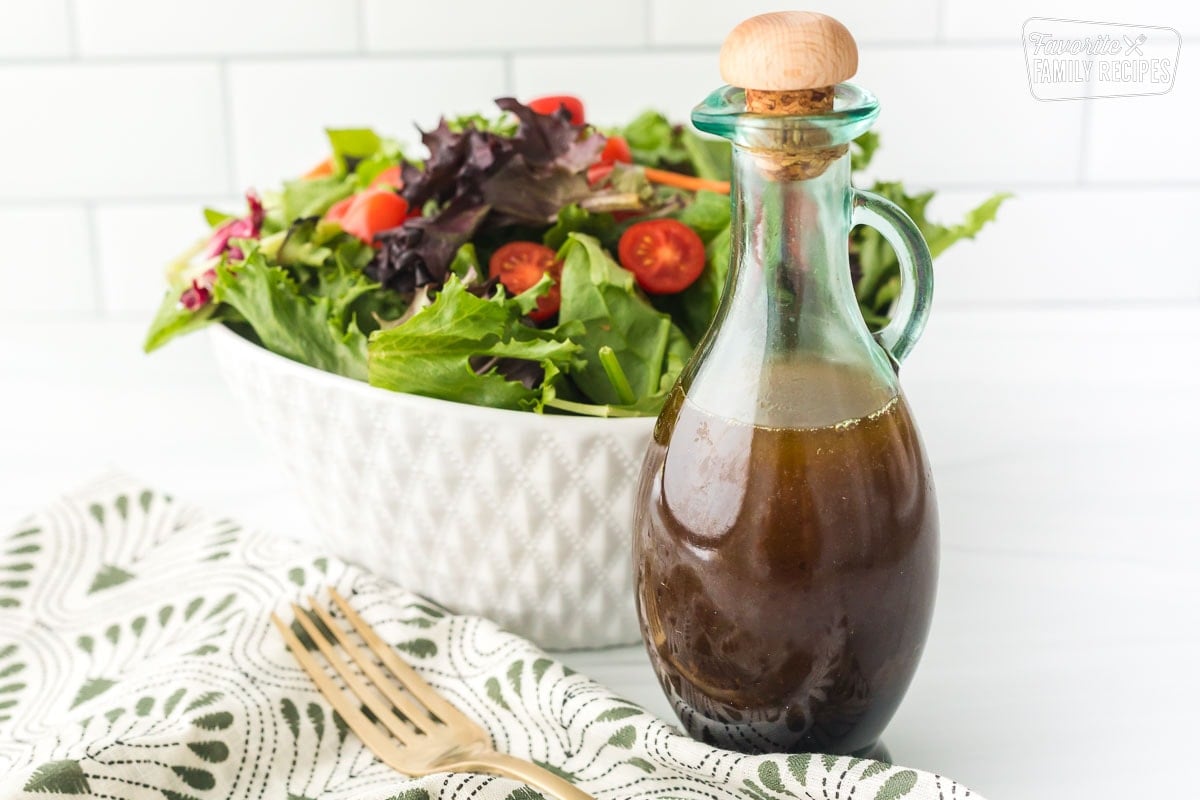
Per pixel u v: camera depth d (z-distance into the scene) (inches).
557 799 22.2
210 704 24.1
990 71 39.2
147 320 37.4
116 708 24.2
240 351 25.3
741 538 21.4
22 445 31.7
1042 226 40.5
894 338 22.4
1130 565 27.1
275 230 28.5
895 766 21.9
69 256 41.4
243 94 39.5
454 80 39.4
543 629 25.5
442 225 25.5
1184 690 24.6
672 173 29.1
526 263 25.4
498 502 24.3
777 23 20.6
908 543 21.7
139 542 27.9
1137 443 30.4
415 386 24.1
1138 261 40.7
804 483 21.3
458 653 25.1
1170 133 39.5
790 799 22.2
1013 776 23.4
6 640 26.2
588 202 25.8
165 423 32.4
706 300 25.6
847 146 21.0
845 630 21.6
